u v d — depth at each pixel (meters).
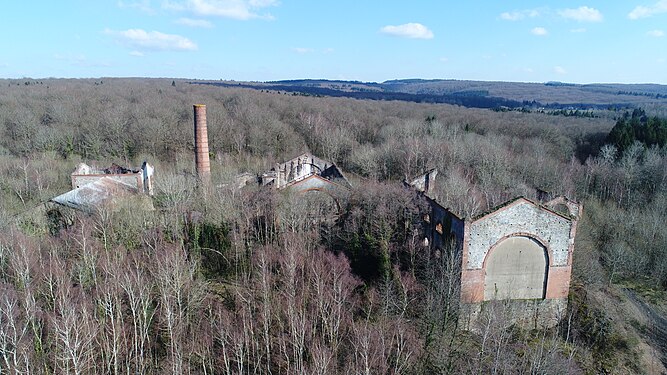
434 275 33.41
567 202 43.41
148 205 46.00
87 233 36.44
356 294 33.75
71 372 25.70
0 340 26.36
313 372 25.25
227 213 42.78
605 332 32.81
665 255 45.84
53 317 27.98
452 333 30.66
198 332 30.09
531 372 27.20
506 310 31.20
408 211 40.03
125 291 30.84
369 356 26.66
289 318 29.19
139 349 29.61
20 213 45.66
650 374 30.22
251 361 28.98
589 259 41.94
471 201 45.19
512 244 31.70
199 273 37.72
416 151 71.81
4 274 33.62
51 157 72.81
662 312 38.44
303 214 41.81
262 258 33.56
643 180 65.88
